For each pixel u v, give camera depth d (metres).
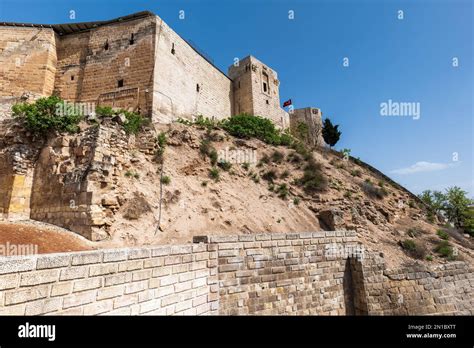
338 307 10.45
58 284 4.50
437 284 11.53
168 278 6.55
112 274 5.34
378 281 10.84
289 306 9.47
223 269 8.59
